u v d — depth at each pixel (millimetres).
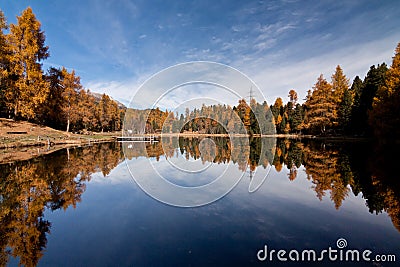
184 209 4340
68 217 3930
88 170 8086
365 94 23203
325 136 27656
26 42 19062
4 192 5379
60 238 3172
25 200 4805
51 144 17422
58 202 4703
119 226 3566
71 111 25766
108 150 15055
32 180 6508
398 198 4918
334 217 3951
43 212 4148
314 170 8273
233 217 3938
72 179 6730
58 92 24297
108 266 2521
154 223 3680
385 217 3934
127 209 4316
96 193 5348
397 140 15578
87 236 3236
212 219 3842
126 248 2906
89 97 34094
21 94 18703
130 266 2516
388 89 16328
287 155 12586
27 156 11094
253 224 3652
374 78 22688
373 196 5094
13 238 3176
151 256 2721
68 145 17828
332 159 10734
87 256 2721
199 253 2791
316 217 3953
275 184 6289
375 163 9188
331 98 28062
